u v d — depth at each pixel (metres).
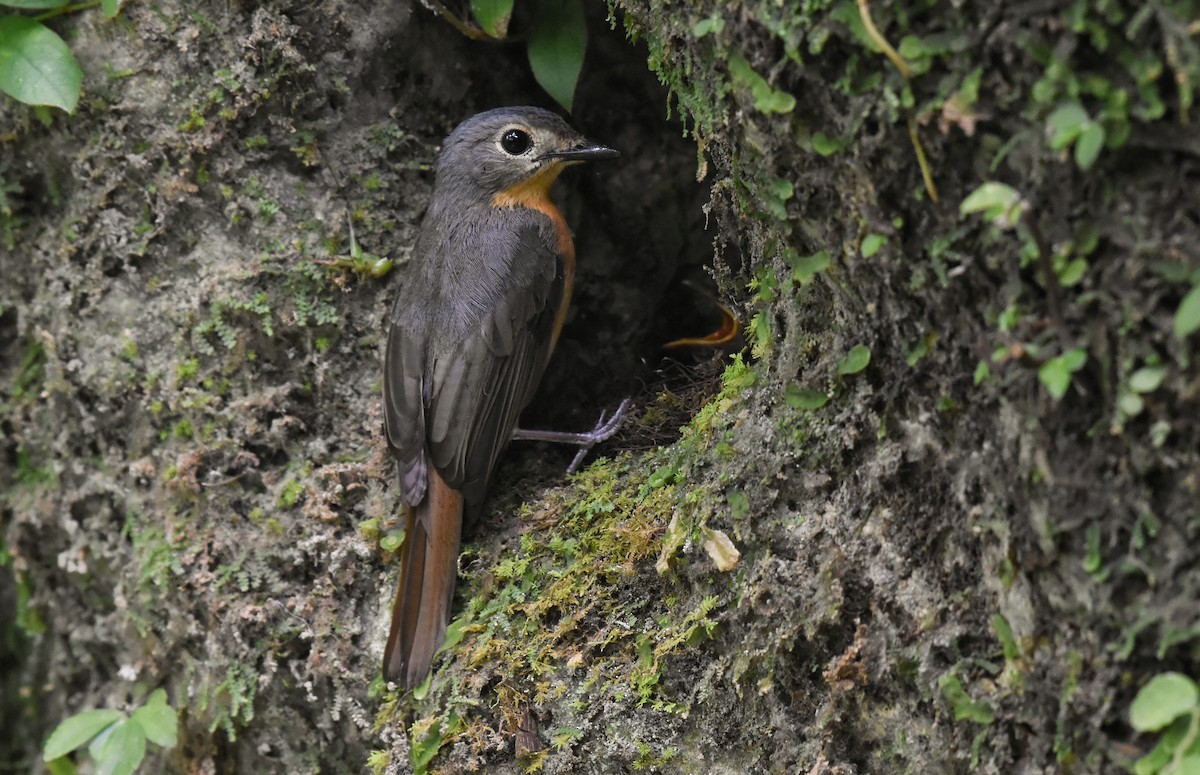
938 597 5.86
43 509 9.18
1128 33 4.55
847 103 5.50
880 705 6.07
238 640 8.17
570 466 8.59
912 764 5.95
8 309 9.14
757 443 6.71
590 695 7.04
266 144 8.39
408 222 8.84
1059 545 5.11
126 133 8.26
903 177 5.45
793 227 6.19
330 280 8.53
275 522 8.30
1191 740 4.66
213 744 8.49
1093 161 4.70
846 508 6.27
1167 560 4.77
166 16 8.12
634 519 7.23
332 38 8.45
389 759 7.55
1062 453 5.02
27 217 8.80
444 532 7.79
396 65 8.74
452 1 8.62
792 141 5.87
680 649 6.80
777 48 5.68
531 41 8.53
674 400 9.04
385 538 8.12
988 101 4.98
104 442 8.73
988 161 5.09
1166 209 4.61
